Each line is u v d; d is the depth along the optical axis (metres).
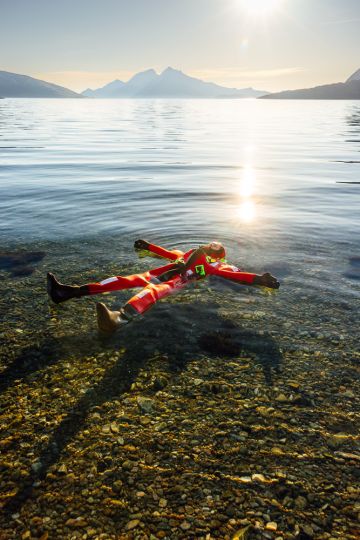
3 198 14.32
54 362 4.97
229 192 15.92
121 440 3.78
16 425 3.96
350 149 32.06
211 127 61.00
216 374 4.78
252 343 5.44
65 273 7.72
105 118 88.81
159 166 23.48
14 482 3.34
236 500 3.20
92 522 3.03
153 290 5.88
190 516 3.07
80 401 4.30
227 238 9.94
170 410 4.19
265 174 20.78
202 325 5.87
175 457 3.60
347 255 8.74
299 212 12.73
